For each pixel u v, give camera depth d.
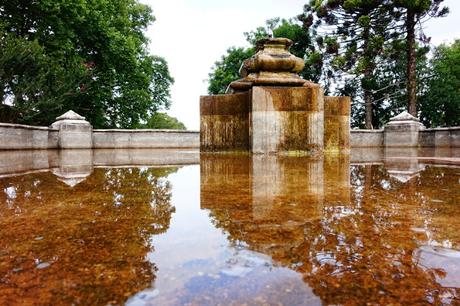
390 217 1.56
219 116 7.48
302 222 1.48
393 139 15.58
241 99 7.26
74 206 1.89
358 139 16.09
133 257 1.04
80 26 22.23
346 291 0.80
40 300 0.77
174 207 1.84
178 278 0.88
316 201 1.98
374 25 25.25
